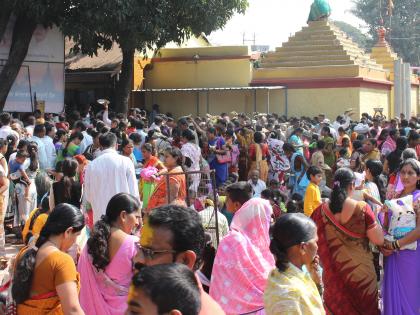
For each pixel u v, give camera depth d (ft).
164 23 67.97
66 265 14.82
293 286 12.89
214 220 24.06
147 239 12.91
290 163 47.42
